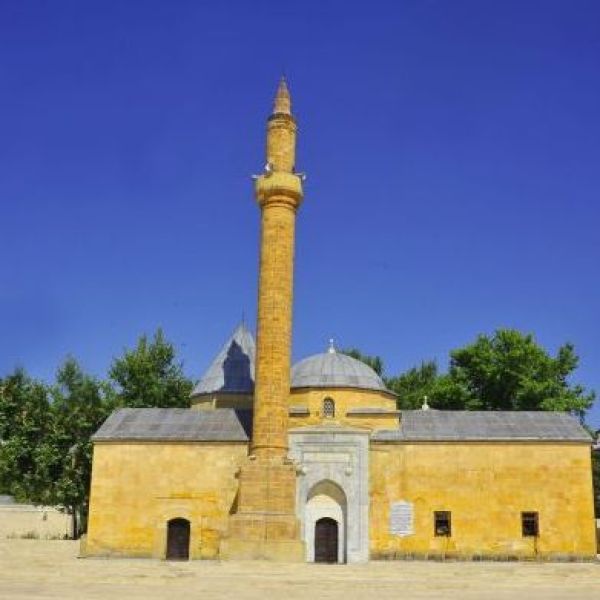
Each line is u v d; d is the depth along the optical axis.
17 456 68.00
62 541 64.50
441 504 50.25
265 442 48.66
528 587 34.97
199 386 67.75
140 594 31.09
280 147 53.19
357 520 49.88
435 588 34.38
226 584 34.28
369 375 56.38
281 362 50.00
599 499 77.12
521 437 51.03
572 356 75.12
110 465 51.50
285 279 51.31
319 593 32.12
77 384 72.62
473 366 76.25
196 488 50.91
